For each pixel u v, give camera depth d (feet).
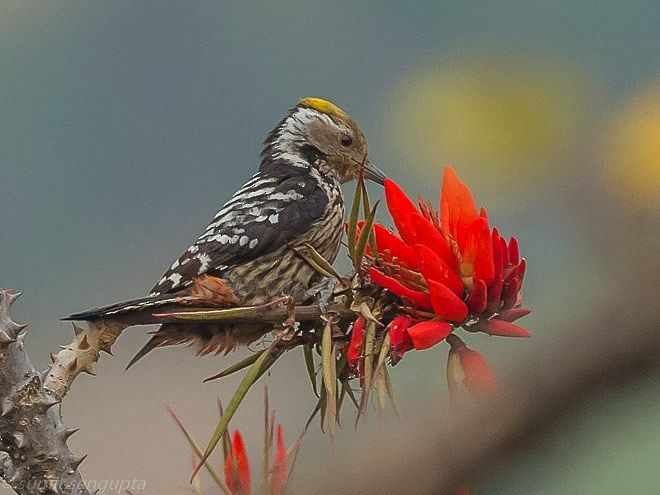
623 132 15.98
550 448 10.70
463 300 22.71
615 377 10.28
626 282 10.33
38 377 21.83
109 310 26.68
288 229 39.50
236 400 21.49
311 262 23.94
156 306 29.53
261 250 38.91
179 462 51.24
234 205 40.40
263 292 38.88
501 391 10.87
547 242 15.53
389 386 21.61
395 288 22.62
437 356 21.53
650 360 10.18
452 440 11.01
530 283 17.80
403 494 11.05
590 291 10.96
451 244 23.03
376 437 11.61
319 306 23.22
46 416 21.95
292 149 44.83
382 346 21.86
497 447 10.80
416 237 23.27
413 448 11.17
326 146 44.93
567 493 11.14
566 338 10.51
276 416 23.24
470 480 10.91
